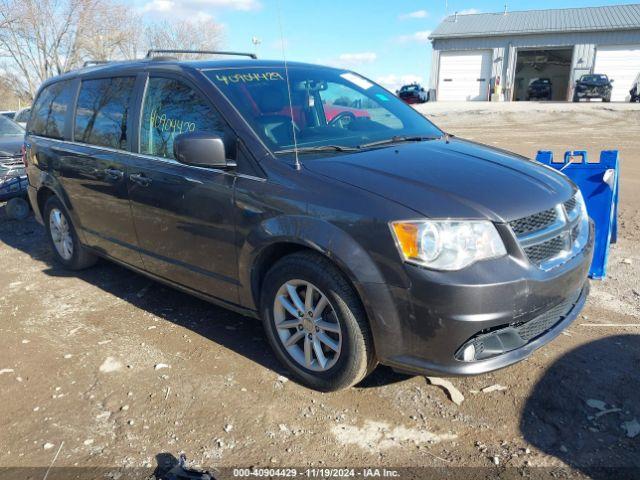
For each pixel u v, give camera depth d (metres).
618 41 32.12
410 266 2.62
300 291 3.18
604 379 3.21
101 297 4.72
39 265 5.70
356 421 2.95
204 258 3.60
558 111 23.20
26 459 2.75
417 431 2.85
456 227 2.62
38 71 31.17
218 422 2.97
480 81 35.75
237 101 3.51
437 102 36.00
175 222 3.71
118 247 4.43
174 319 4.23
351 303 2.86
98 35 31.83
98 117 4.52
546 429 2.83
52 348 3.85
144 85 4.08
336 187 2.90
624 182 8.81
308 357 3.18
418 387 3.22
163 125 3.86
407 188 2.82
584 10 35.53
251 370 3.46
